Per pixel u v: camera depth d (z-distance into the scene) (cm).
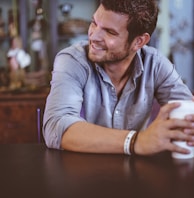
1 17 340
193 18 379
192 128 96
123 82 125
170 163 95
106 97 124
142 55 128
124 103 127
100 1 108
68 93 115
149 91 130
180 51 381
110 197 73
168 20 370
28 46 346
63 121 109
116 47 110
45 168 92
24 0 332
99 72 121
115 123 128
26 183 82
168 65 133
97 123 129
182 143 97
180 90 132
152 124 101
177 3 378
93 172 88
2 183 82
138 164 94
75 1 358
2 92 321
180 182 81
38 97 317
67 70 119
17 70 333
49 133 112
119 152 102
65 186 79
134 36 110
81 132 106
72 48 124
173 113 97
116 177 84
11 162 99
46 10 343
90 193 75
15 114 318
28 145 118
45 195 75
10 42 340
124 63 120
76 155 103
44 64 341
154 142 98
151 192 76
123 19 106
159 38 365
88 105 124
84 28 342
